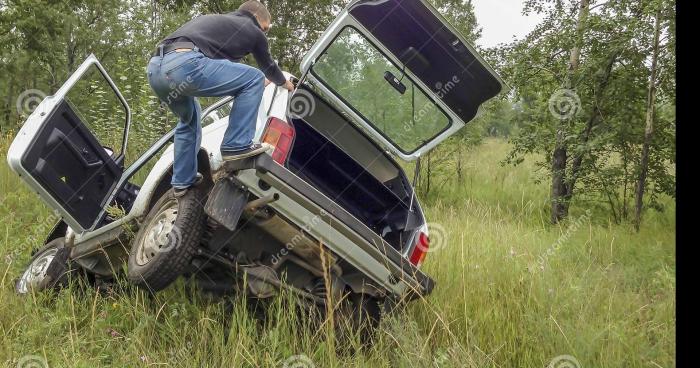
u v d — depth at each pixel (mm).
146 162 5102
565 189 9555
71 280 4742
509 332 4238
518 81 9352
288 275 4340
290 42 18547
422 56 4375
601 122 8922
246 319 3934
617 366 3756
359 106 4562
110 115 9133
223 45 3932
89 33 21797
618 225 8734
